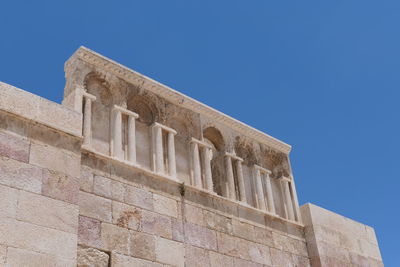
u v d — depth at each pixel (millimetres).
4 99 11445
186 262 13797
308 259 17562
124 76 15570
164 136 15891
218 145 17688
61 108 12328
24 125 11508
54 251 10523
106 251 12289
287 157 19719
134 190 13703
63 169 11625
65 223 10992
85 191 12688
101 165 13383
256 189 17656
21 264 9977
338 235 18734
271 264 16156
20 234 10234
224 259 14836
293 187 19062
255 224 16484
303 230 18172
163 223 13844
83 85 14508
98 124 14531
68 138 12109
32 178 11016
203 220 14945
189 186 15023
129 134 14766
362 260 19047
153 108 16016
